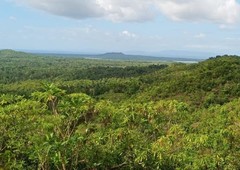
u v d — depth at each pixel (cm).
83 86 12381
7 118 1184
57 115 1174
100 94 11388
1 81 15912
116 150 1227
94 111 1247
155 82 11225
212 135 1780
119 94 10956
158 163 1252
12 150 1215
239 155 1620
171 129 1347
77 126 1236
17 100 1295
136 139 1259
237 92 8225
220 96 8231
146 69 19175
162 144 1298
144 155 1216
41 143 1106
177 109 1420
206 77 9200
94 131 1245
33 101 1235
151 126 1337
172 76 11638
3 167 1168
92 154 1198
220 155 1567
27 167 1239
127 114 1302
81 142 1175
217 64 9719
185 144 1497
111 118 1271
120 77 16725
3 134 1188
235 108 5462
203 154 1546
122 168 1261
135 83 11500
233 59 10331
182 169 1370
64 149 1113
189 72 10588
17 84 13138
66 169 1227
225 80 8831
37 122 1191
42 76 18238
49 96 1189
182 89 9025
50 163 1205
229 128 1894
